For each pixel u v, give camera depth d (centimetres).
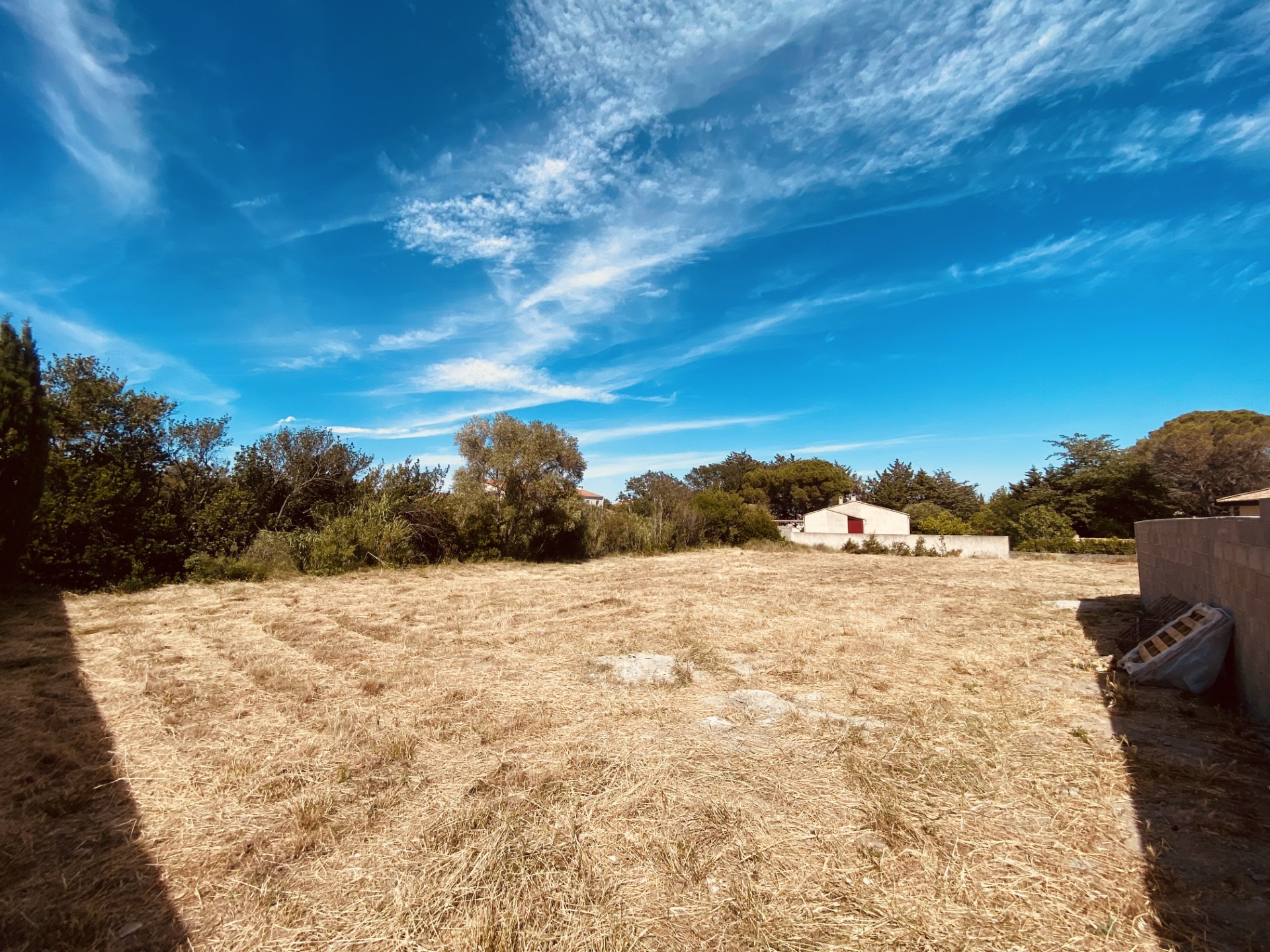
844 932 203
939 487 4247
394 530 1565
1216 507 2561
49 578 1105
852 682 501
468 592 1116
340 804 298
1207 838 257
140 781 328
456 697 470
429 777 328
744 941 199
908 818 275
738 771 329
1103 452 2734
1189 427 3059
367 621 807
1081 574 1434
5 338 952
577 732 392
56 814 289
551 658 597
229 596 1066
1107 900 217
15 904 222
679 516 2316
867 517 3181
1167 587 700
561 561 1830
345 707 448
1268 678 387
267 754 362
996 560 1892
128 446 1274
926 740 368
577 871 238
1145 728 388
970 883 228
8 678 539
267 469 1545
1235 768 326
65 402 1206
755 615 835
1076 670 540
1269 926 201
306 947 200
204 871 244
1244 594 436
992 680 504
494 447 1759
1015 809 284
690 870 238
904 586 1180
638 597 1031
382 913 215
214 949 200
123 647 664
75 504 1120
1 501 901
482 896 223
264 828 276
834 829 269
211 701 469
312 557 1430
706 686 496
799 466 4503
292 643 679
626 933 202
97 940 203
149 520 1243
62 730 406
